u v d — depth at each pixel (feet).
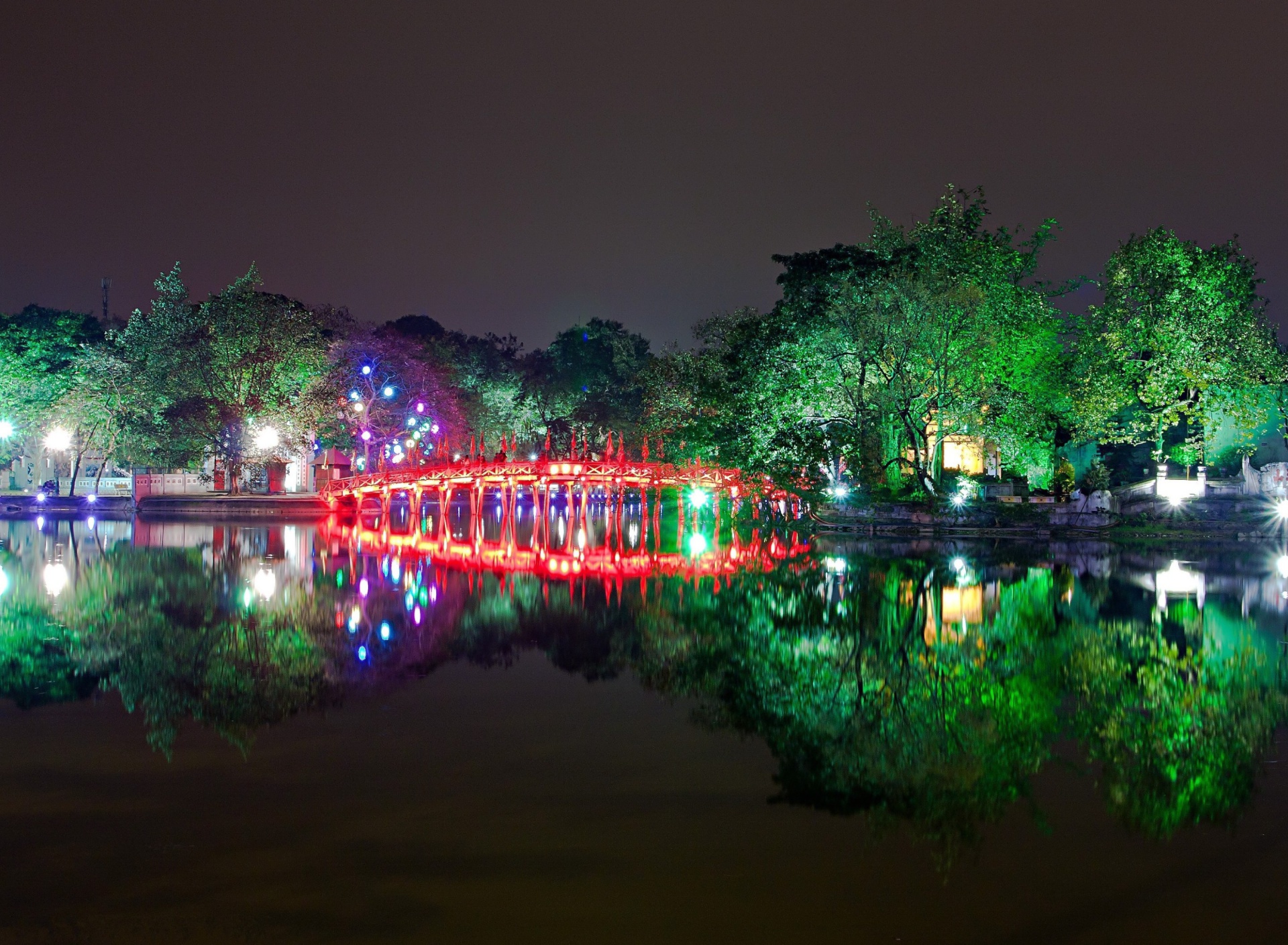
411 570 132.87
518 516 237.86
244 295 239.91
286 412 234.17
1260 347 173.88
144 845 42.86
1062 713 62.85
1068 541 159.94
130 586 115.34
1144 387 180.34
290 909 37.60
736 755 54.85
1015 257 188.96
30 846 42.73
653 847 42.96
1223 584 113.50
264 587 116.37
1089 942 35.58
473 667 75.66
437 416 281.74
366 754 54.70
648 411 253.24
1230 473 192.44
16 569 129.59
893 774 51.85
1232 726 59.82
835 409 175.73
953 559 139.44
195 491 260.42
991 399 177.27
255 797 48.26
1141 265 178.19
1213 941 35.58
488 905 37.93
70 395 235.81
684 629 90.22
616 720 61.26
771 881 39.93
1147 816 46.26
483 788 49.60
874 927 36.58
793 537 173.78
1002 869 41.09
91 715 61.87
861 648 81.41
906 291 164.25
